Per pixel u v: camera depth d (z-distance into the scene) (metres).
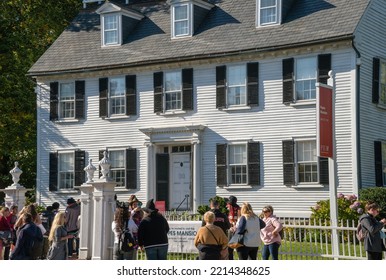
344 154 33.12
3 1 46.75
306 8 35.78
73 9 50.38
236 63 36.28
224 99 36.41
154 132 38.16
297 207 34.03
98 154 40.34
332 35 33.03
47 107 42.34
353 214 28.95
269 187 34.97
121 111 39.81
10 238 22.56
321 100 23.36
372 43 34.56
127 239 19.75
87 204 24.47
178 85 38.03
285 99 34.59
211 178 36.72
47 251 20.48
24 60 46.22
